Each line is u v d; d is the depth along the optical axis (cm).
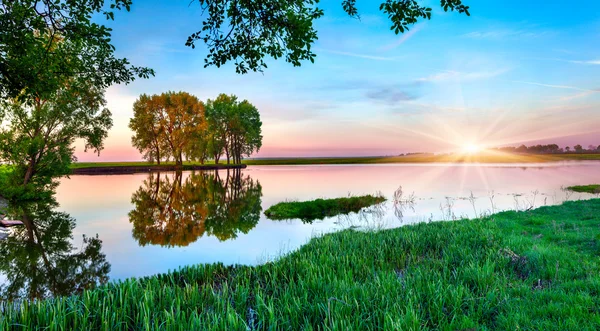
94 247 1366
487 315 538
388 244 1041
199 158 7162
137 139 6425
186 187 3750
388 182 4016
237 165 8344
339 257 877
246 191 3325
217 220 1919
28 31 1045
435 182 3881
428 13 819
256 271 830
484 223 1305
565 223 1251
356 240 1092
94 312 554
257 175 5716
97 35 1140
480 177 4503
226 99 7894
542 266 757
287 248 1262
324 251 954
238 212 2189
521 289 631
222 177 5291
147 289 634
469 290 642
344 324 480
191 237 1514
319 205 2198
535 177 4331
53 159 2998
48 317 529
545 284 681
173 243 1410
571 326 466
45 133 3022
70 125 3048
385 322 482
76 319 507
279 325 521
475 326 490
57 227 1756
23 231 1664
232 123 7638
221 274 855
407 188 3259
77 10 1096
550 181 3728
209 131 7488
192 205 2492
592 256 817
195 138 6625
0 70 1134
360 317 505
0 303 754
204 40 923
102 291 651
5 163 2805
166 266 1111
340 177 5062
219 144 7950
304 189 3409
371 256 905
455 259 870
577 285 627
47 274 1066
